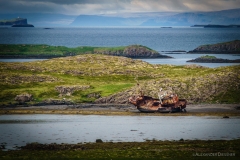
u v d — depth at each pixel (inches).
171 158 6811.0
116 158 6820.9
